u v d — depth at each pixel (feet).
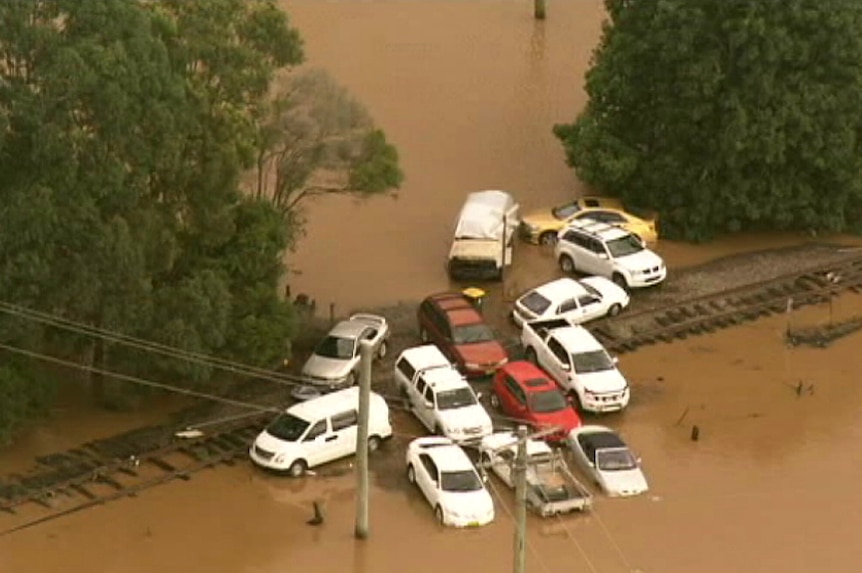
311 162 606.55
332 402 538.88
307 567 476.95
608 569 479.41
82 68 489.67
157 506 505.66
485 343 595.06
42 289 502.38
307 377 573.74
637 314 646.33
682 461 546.26
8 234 493.77
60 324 515.09
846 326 647.56
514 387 558.56
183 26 543.80
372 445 540.93
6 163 508.94
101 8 505.25
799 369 612.70
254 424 554.87
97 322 526.57
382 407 545.85
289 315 569.64
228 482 521.65
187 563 476.54
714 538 499.51
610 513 511.40
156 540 487.61
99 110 497.46
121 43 501.56
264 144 589.73
